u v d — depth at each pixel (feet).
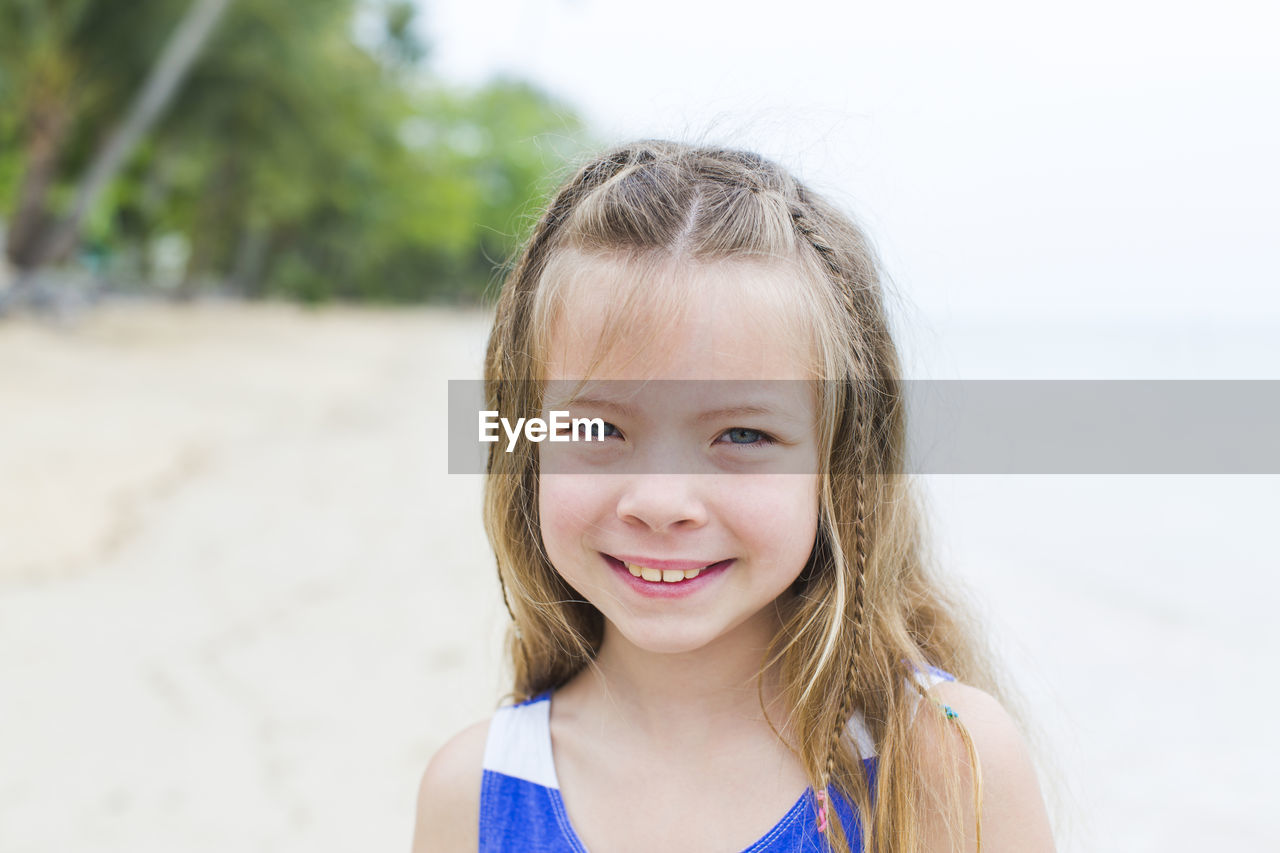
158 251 152.66
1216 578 22.67
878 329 4.70
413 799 11.44
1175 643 17.89
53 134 62.23
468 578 19.53
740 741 4.19
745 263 3.79
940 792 4.01
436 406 48.32
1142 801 11.91
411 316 164.45
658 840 4.05
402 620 17.17
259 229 118.21
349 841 10.59
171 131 70.79
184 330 74.08
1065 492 34.30
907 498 4.97
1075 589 21.68
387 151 100.89
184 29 60.23
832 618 4.12
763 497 3.71
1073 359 103.04
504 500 4.63
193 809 11.18
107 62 61.11
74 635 15.93
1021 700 6.22
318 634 16.43
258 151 75.92
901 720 4.12
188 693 14.10
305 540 22.02
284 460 31.32
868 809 4.02
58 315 59.11
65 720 13.17
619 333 3.68
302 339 83.61
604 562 3.86
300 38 69.00
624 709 4.39
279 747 12.61
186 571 19.57
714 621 3.77
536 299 4.16
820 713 4.07
